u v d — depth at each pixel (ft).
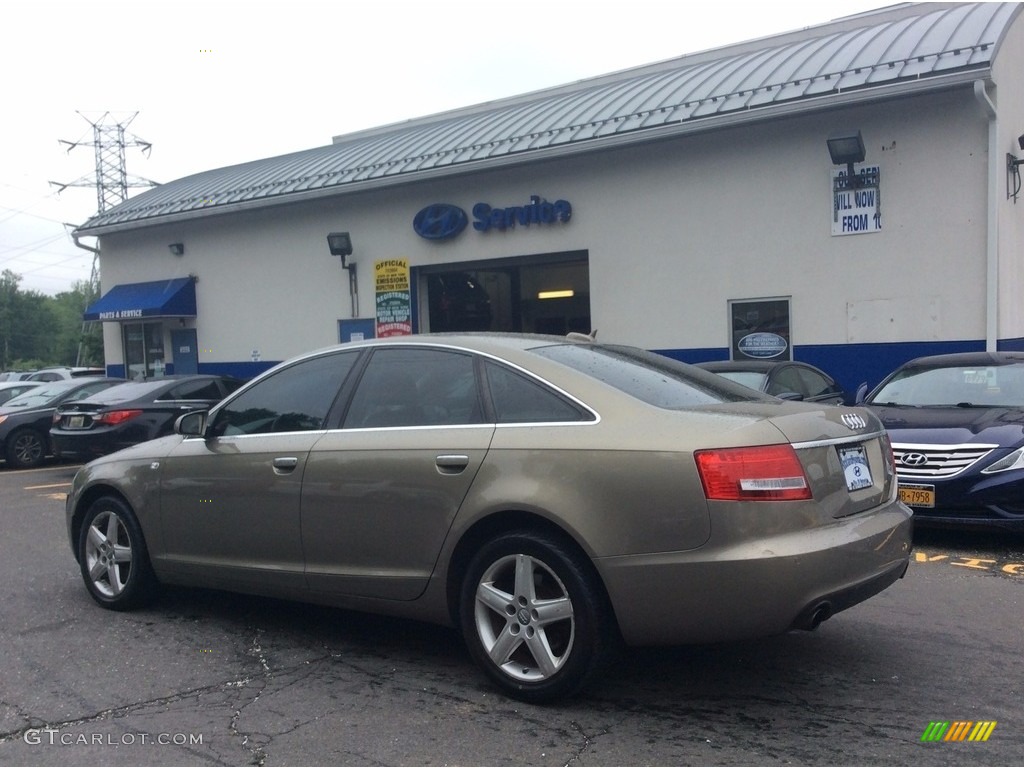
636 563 12.91
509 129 56.59
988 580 20.93
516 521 14.14
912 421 25.13
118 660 16.53
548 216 52.01
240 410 18.06
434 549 14.78
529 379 14.71
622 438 13.33
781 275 45.01
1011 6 43.37
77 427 41.55
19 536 28.68
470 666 15.94
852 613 18.53
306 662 16.30
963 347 40.50
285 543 16.63
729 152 46.21
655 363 16.43
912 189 41.37
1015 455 22.63
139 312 70.18
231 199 66.39
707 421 13.24
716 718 13.50
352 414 16.40
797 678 15.05
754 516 12.54
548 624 13.76
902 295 41.83
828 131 43.29
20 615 19.49
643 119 48.80
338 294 62.64
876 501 14.62
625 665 15.78
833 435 13.94
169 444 19.01
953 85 38.93
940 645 16.53
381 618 18.98
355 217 61.21
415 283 59.31
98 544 20.03
